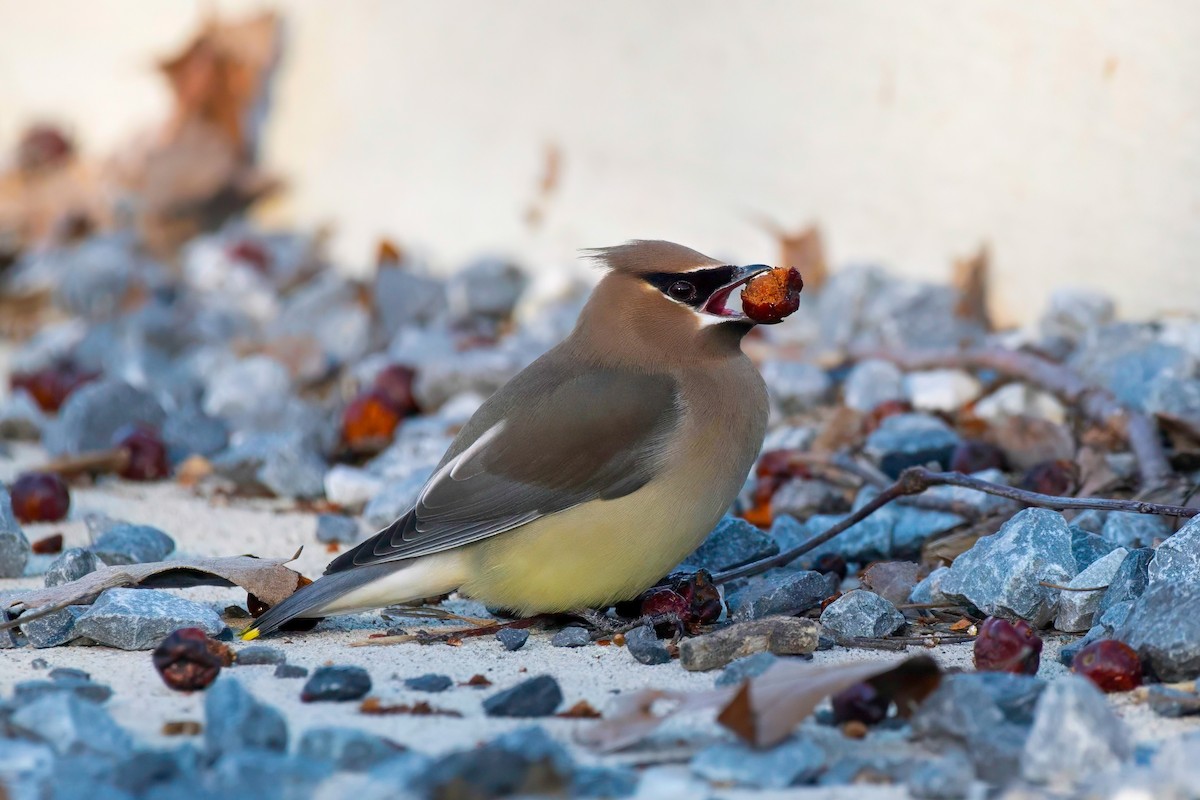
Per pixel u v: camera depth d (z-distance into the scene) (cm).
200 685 697
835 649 766
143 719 657
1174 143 1173
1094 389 1070
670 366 838
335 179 1945
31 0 2425
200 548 1004
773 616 772
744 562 898
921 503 946
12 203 2214
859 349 1257
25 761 600
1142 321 1195
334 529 1027
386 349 1539
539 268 1669
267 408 1323
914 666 617
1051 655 751
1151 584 726
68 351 1616
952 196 1328
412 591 814
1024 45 1271
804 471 1043
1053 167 1255
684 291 848
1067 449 1030
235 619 835
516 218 1700
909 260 1362
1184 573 742
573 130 1645
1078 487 969
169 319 1677
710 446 811
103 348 1616
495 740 595
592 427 804
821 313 1380
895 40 1362
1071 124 1241
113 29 2298
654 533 802
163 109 2195
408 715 662
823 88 1424
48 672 734
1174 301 1176
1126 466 994
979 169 1307
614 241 1594
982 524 904
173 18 2211
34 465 1242
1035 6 1260
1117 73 1208
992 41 1293
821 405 1235
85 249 1927
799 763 584
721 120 1504
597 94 1617
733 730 593
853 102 1401
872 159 1387
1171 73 1172
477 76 1755
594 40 1619
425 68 1823
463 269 1600
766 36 1463
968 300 1309
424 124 1823
